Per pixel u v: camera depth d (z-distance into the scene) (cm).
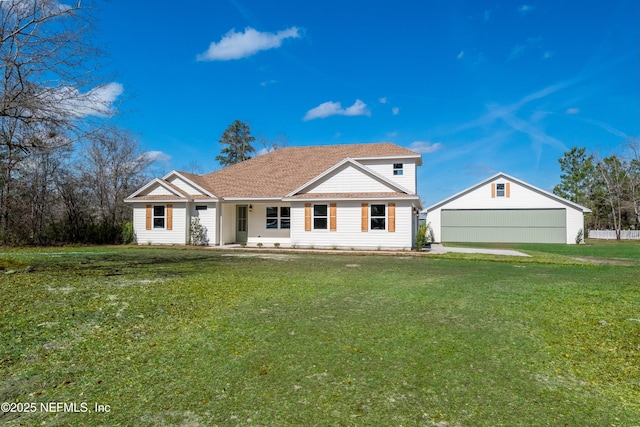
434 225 2694
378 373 366
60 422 277
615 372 377
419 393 327
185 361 392
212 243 1970
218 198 1948
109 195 2872
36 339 450
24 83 927
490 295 730
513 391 333
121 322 523
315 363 389
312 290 766
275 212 2047
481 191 2638
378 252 1631
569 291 776
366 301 671
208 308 607
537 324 536
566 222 2492
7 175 1630
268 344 444
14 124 995
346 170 1859
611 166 3856
